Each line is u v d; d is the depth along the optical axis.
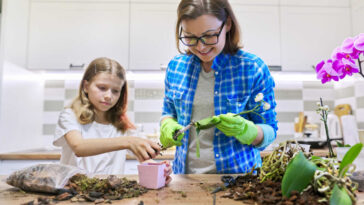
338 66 0.82
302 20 2.30
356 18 2.25
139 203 0.67
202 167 1.10
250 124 0.94
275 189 0.70
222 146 1.06
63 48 2.22
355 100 2.39
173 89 1.17
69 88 2.59
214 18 0.88
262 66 1.07
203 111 1.11
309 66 2.28
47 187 0.76
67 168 0.84
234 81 1.08
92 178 0.86
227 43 1.09
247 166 1.07
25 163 1.94
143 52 2.23
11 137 2.08
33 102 2.42
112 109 1.40
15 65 2.10
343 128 2.20
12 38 2.06
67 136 1.17
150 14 2.25
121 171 1.38
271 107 1.06
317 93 2.67
